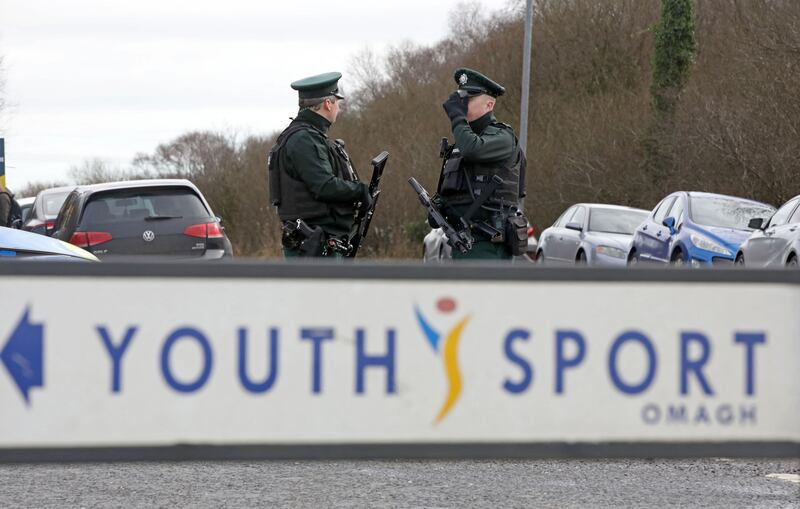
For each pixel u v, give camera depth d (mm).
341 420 10070
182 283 9922
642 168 142000
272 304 9992
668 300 10367
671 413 10391
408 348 10125
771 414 10484
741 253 67438
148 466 24812
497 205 30938
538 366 10242
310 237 30594
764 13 114875
